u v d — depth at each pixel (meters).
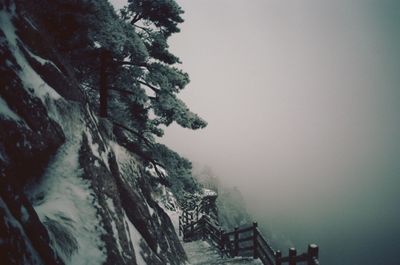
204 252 14.35
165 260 7.82
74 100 6.34
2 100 4.07
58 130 5.16
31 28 5.77
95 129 6.77
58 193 4.74
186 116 10.05
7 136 3.82
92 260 4.31
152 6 10.06
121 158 8.93
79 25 7.75
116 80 10.51
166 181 10.93
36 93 4.89
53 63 6.12
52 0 7.24
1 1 5.18
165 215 11.58
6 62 4.49
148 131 12.16
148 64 10.08
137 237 6.68
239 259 10.05
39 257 3.13
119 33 8.08
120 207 5.98
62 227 4.26
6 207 2.89
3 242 2.56
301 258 7.04
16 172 3.94
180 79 10.09
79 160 5.36
